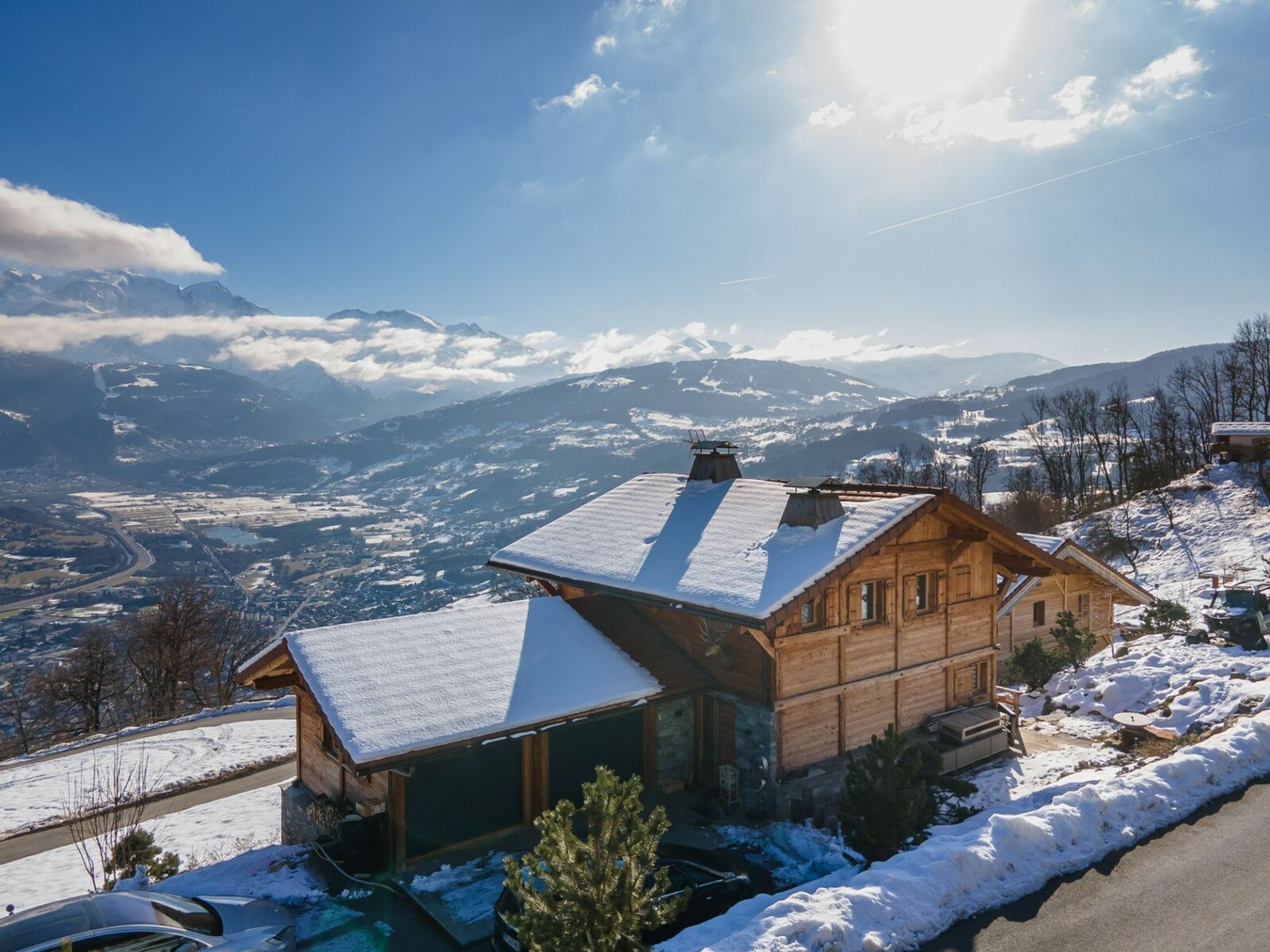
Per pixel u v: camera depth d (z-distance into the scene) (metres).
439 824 15.54
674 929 11.84
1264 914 9.71
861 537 17.25
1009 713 21.98
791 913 9.68
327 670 16.17
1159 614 30.09
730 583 17.42
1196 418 75.81
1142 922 9.70
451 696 15.96
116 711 54.53
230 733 34.38
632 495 25.61
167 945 10.06
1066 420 93.56
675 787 18.70
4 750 48.94
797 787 17.27
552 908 7.92
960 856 10.82
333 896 14.15
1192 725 18.55
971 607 21.66
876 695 19.36
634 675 18.05
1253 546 41.56
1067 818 11.91
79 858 21.05
